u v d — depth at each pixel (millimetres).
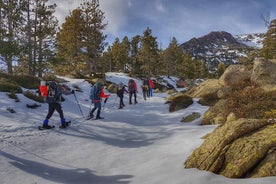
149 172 6543
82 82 26578
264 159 5512
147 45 55188
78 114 14469
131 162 7508
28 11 26766
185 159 6980
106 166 7363
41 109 14148
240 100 11828
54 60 27484
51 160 7805
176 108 15820
